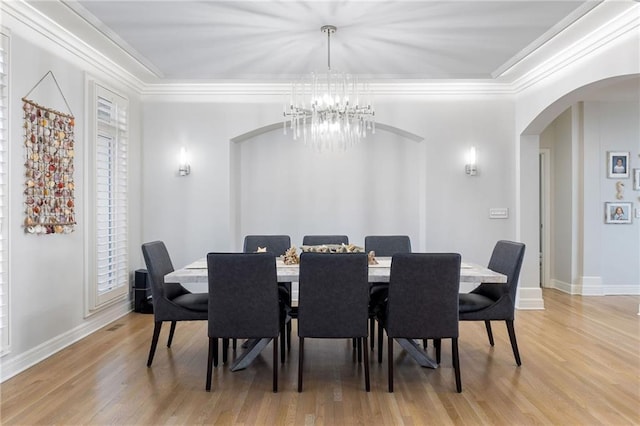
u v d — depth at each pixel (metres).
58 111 3.54
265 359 3.48
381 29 3.57
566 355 3.50
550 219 6.62
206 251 5.25
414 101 5.31
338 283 2.79
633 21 3.27
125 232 4.72
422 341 3.92
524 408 2.56
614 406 2.58
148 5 3.13
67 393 2.75
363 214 5.84
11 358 3.03
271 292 2.80
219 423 2.37
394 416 2.46
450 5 3.14
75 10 3.20
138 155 5.17
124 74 4.66
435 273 2.78
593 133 6.05
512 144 5.30
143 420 2.40
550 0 3.06
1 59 2.87
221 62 4.37
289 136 5.84
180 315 3.23
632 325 4.41
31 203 3.19
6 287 2.91
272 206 5.86
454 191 5.31
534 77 4.70
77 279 3.83
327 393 2.79
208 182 5.26
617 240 6.12
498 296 3.45
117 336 4.01
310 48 3.99
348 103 3.87
